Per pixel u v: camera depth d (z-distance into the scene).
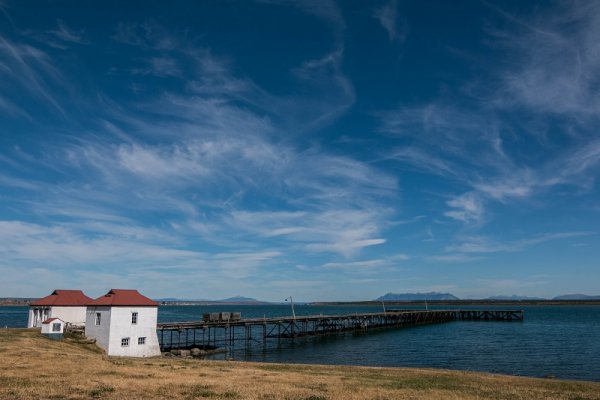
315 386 27.36
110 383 25.28
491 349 72.50
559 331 107.94
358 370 39.31
